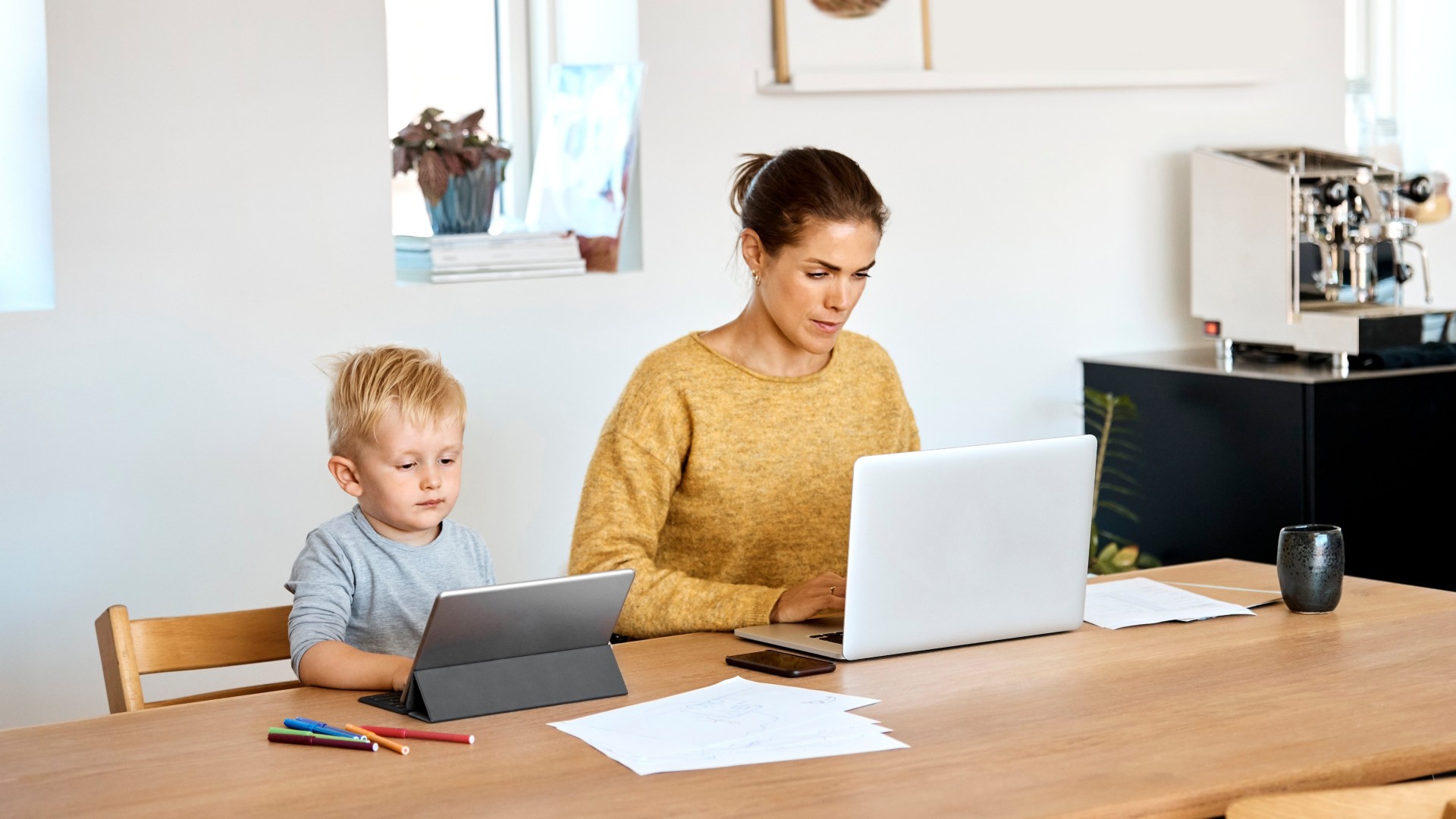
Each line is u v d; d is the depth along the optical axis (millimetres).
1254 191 3410
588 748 1368
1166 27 3754
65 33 2547
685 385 1978
